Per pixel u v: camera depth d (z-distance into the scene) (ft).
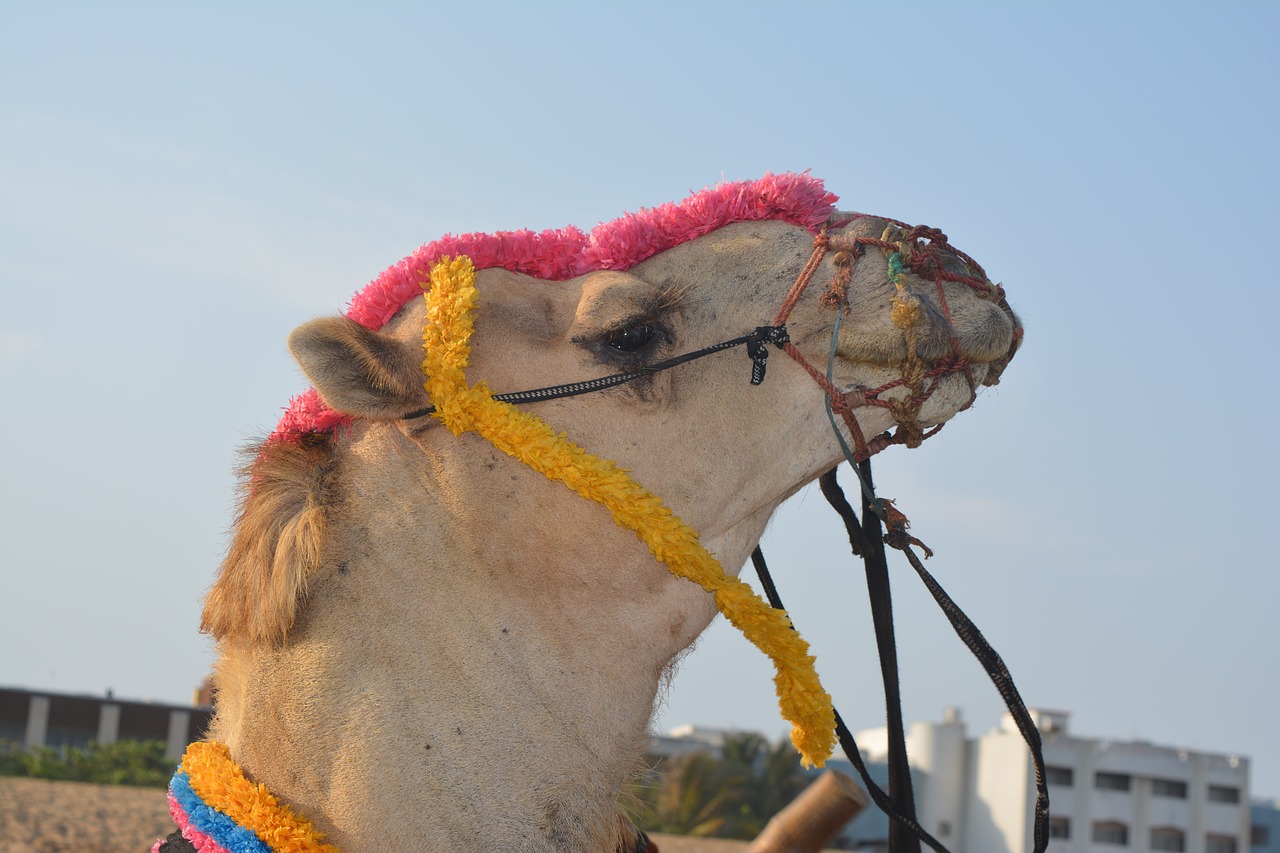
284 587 11.32
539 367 11.90
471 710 11.05
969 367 12.40
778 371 12.26
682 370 12.07
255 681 11.50
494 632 11.25
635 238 12.53
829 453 12.41
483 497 11.45
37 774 132.46
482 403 11.46
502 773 10.99
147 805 96.73
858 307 12.28
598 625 11.56
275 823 10.84
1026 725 11.97
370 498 11.68
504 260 12.55
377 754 10.89
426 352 11.73
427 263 12.39
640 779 12.41
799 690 11.64
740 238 12.69
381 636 11.21
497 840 10.85
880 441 12.60
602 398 11.85
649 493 11.46
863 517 13.25
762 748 156.97
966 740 151.02
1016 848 142.20
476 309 11.87
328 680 11.14
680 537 11.40
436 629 11.22
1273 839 175.52
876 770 146.92
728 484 12.07
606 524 11.47
